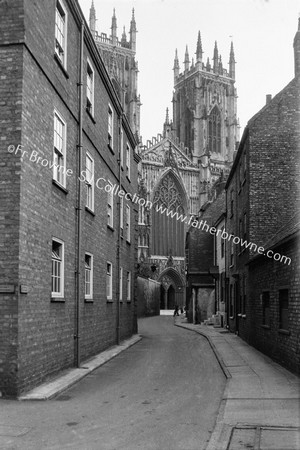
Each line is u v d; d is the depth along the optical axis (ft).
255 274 71.56
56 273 47.75
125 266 89.15
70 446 24.91
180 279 287.89
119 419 30.40
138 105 312.09
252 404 33.55
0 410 32.58
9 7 38.81
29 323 38.70
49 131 44.98
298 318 45.52
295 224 57.36
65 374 46.68
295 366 46.70
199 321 146.41
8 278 36.76
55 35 48.14
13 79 38.32
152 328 131.85
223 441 25.04
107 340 71.31
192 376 47.83
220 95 338.54
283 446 24.07
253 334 73.56
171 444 25.27
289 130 79.15
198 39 340.39
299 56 80.23
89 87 62.44
